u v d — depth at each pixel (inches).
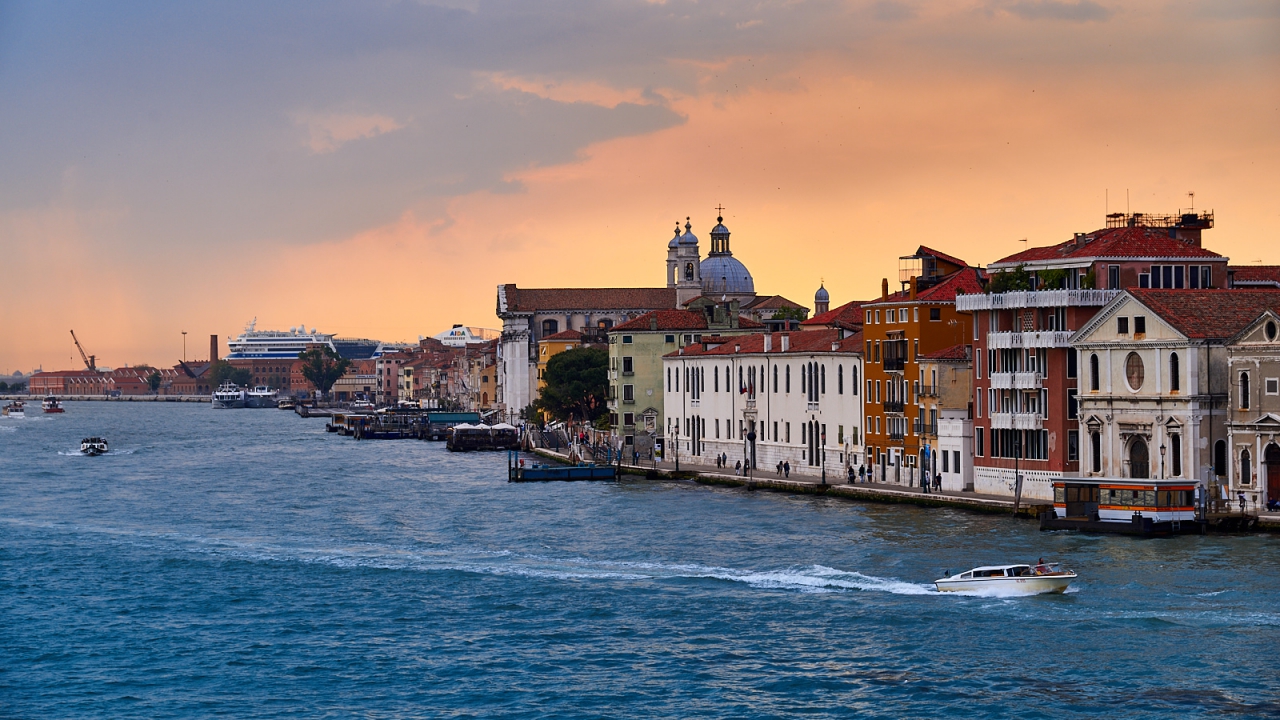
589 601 3422.7
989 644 2928.2
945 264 5492.1
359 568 3907.5
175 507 5457.7
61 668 2928.2
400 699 2699.3
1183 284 4554.6
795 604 3321.9
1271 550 3673.7
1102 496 4084.6
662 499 5428.2
